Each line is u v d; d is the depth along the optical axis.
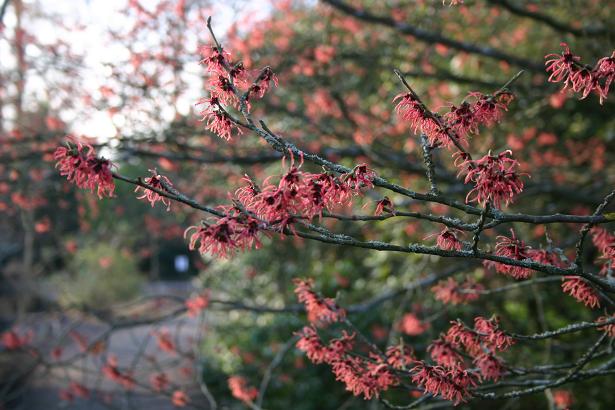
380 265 7.40
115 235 10.84
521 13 5.14
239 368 7.84
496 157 1.64
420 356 5.46
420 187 6.47
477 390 2.41
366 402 6.72
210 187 7.23
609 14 5.70
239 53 5.57
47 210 8.69
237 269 9.62
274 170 7.70
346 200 1.66
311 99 6.59
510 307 6.39
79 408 7.08
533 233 6.09
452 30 6.82
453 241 1.84
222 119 1.84
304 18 7.28
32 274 11.34
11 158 5.39
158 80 5.36
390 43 6.52
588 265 4.37
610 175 6.03
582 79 1.75
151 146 5.62
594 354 2.45
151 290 17.27
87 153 1.61
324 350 2.33
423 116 1.78
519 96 5.50
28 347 5.41
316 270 8.50
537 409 5.88
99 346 5.37
